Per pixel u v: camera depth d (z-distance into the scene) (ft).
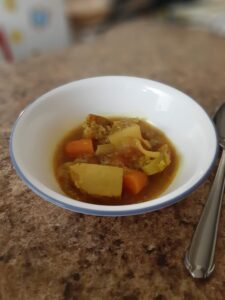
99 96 0.68
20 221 0.54
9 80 0.89
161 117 0.66
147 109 0.67
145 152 0.59
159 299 0.45
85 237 0.51
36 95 0.83
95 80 0.67
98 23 1.75
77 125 0.67
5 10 1.43
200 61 1.01
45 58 1.01
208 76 0.93
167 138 0.64
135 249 0.50
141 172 0.57
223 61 1.01
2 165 0.63
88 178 0.54
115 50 1.06
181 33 1.19
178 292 0.45
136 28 1.24
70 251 0.50
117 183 0.54
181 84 0.88
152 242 0.51
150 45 1.10
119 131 0.62
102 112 0.69
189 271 0.47
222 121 0.68
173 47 1.09
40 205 0.56
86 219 0.54
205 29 1.22
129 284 0.46
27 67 0.96
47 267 0.48
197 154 0.55
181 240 0.51
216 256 0.49
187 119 0.61
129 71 0.95
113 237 0.51
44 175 0.55
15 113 0.77
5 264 0.48
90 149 0.61
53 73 0.93
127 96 0.68
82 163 0.57
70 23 1.80
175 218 0.54
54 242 0.51
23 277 0.47
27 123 0.57
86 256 0.49
